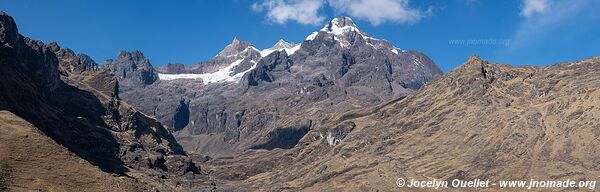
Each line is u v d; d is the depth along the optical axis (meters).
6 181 197.88
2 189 192.88
